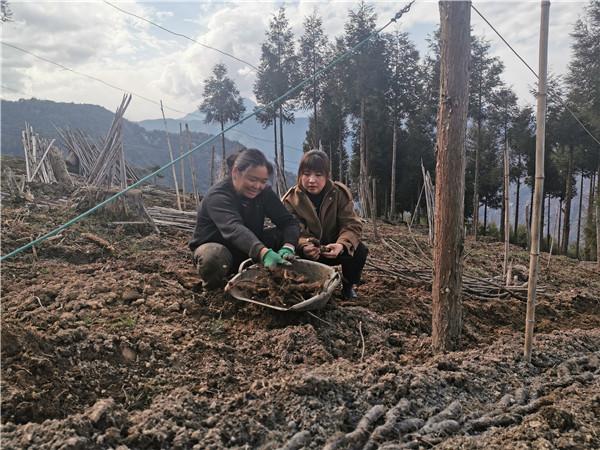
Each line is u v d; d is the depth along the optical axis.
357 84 15.43
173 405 2.31
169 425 2.18
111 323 3.17
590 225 17.22
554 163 20.55
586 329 4.77
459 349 3.47
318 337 3.45
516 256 9.97
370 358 3.27
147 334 3.04
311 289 3.66
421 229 14.95
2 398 2.18
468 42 3.09
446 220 3.29
